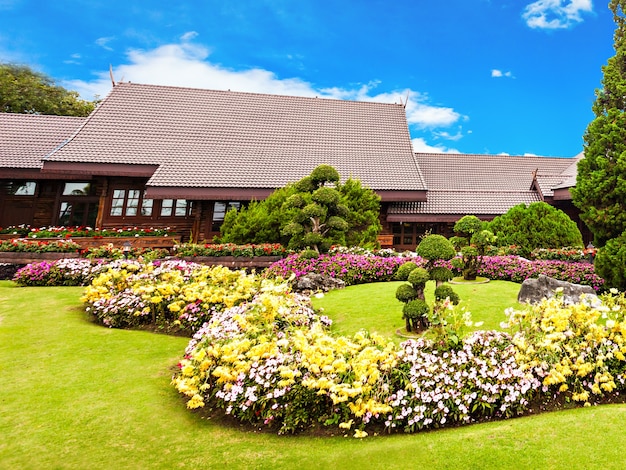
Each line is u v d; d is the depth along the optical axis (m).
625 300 5.20
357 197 15.66
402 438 3.63
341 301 8.20
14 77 26.42
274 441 3.64
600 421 3.62
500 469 3.03
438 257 5.67
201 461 3.28
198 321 6.66
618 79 7.91
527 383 4.03
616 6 8.52
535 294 7.36
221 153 18.89
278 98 23.11
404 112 24.03
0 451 3.35
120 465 3.20
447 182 22.72
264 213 13.95
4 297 8.55
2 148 18.33
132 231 15.22
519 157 25.00
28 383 4.64
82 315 7.44
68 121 20.97
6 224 18.36
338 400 3.55
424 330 5.82
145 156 17.84
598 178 7.67
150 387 4.64
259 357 4.27
